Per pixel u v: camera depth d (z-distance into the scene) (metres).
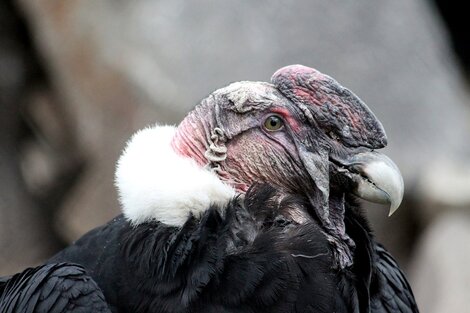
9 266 17.67
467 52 19.44
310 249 7.38
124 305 7.48
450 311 14.92
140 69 15.99
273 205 7.53
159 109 15.65
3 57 17.55
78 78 17.03
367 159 7.52
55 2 17.06
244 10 15.11
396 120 14.84
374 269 7.80
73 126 17.62
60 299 7.44
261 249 7.30
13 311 7.64
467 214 15.77
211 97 7.74
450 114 15.28
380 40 15.02
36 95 18.16
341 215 7.71
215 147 7.61
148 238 7.42
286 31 14.91
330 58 14.77
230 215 7.39
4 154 17.97
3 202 17.80
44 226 18.09
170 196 7.36
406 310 8.87
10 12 17.38
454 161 15.38
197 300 7.24
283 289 7.23
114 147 16.86
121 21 16.52
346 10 15.07
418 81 15.09
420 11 15.74
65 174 18.05
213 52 15.06
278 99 7.64
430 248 15.84
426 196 15.91
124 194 7.53
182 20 15.53
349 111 7.55
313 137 7.60
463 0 19.38
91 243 7.98
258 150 7.62
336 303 7.41
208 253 7.28
